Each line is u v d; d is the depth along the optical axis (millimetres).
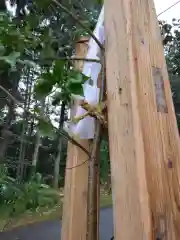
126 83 728
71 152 1190
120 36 790
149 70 741
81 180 1123
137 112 677
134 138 657
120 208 656
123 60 757
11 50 916
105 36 856
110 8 854
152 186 609
